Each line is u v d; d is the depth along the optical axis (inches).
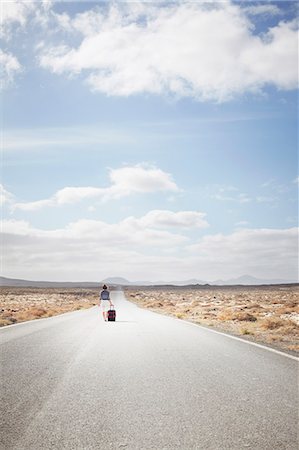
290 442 188.7
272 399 260.4
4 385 300.7
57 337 597.3
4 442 189.3
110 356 427.8
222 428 207.6
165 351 463.5
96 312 1403.8
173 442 189.3
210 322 943.0
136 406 247.3
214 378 322.7
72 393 278.2
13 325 813.9
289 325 782.5
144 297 4114.2
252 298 3080.7
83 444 187.3
